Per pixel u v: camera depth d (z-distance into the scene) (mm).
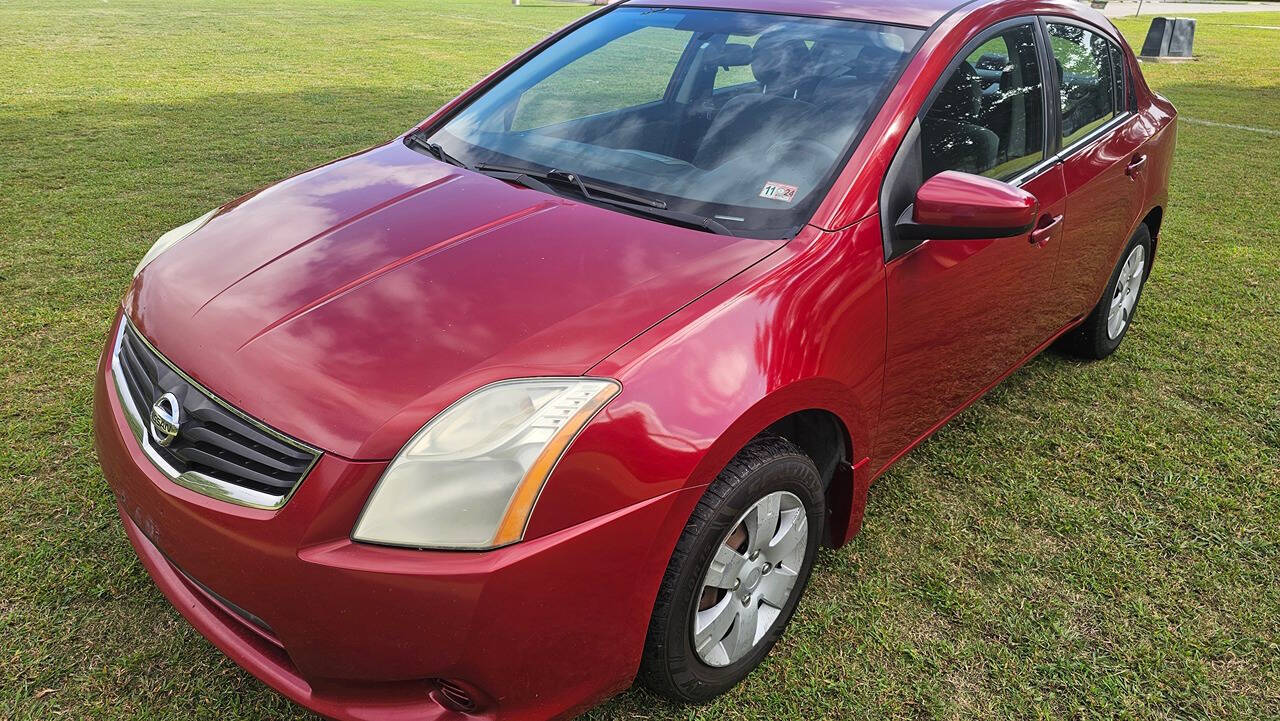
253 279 2148
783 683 2301
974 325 2797
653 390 1838
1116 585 2709
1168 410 3717
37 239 5031
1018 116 2980
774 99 2672
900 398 2551
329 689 1820
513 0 26094
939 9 2879
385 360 1841
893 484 3145
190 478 1858
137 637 2312
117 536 2658
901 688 2307
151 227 5328
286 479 1757
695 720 2184
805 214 2324
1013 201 2244
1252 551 2885
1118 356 4184
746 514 2059
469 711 1837
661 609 1950
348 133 8109
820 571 2699
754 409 1939
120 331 2289
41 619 2348
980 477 3207
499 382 1786
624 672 1943
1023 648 2457
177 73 11320
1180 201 6680
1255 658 2463
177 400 1927
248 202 2643
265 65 12227
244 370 1877
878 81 2609
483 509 1695
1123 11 27844
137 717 2092
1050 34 3227
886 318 2352
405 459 1705
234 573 1778
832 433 2381
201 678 2203
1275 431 3586
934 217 2318
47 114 8500
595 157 2697
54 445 3084
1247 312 4699
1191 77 13375
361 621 1698
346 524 1709
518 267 2113
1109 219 3535
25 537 2633
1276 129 9578
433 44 15039
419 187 2607
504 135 2916
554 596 1753
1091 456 3367
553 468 1724
